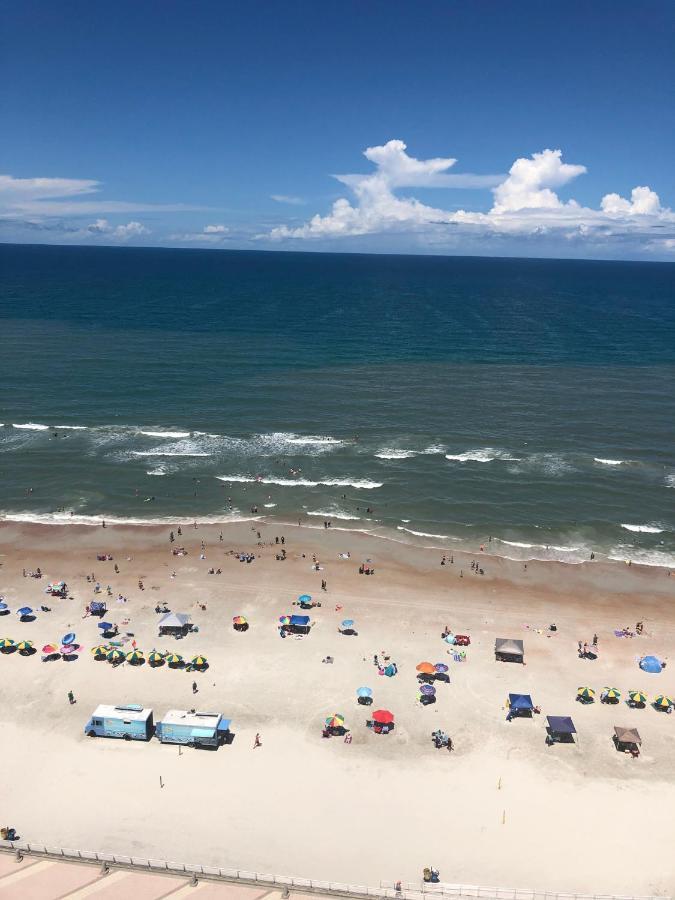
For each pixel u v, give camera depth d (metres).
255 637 49.25
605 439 89.00
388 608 53.03
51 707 42.00
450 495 72.31
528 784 36.94
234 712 41.84
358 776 37.22
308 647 48.19
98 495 71.19
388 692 43.81
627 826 34.47
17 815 34.38
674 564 60.44
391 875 31.50
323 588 55.44
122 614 51.69
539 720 41.69
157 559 59.69
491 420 95.31
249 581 56.41
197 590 55.03
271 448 83.75
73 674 44.97
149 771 37.34
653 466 80.88
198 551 61.03
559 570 59.09
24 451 81.56
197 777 37.00
